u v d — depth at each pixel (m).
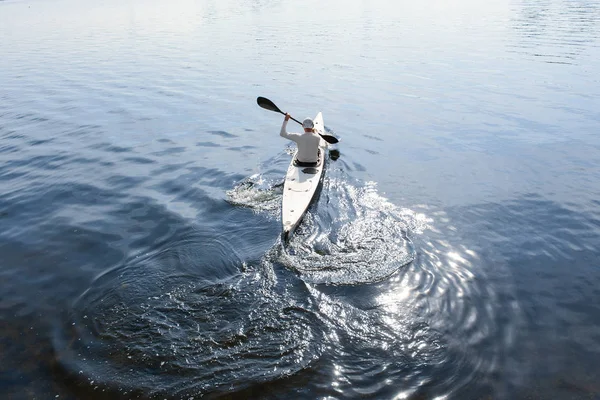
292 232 7.11
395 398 4.36
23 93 16.41
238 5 46.22
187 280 6.05
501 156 10.20
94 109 14.29
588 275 6.18
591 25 26.50
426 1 44.66
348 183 9.02
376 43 24.25
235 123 12.85
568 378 4.59
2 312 5.59
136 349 4.94
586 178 8.97
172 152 10.73
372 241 6.94
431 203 8.16
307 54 21.98
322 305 5.57
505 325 5.30
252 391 4.44
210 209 8.02
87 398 4.39
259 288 5.87
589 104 13.48
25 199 8.54
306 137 9.01
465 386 4.50
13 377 4.62
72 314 5.51
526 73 17.33
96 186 9.01
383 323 5.30
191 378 4.59
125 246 6.95
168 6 46.88
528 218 7.61
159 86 16.98
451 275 6.16
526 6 37.22
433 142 11.19
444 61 19.78
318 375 4.62
